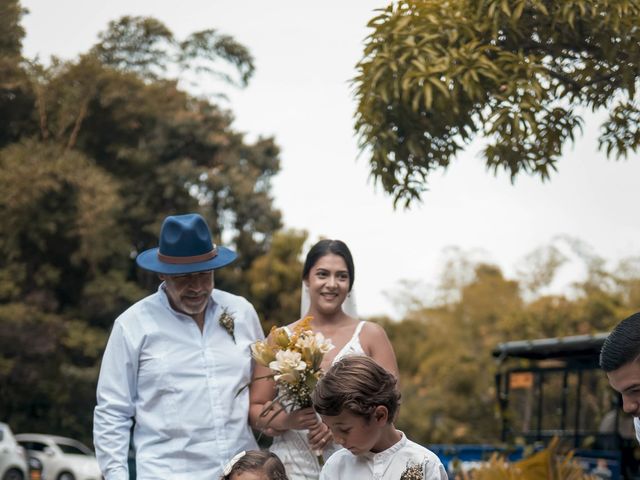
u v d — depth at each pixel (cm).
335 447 500
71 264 2855
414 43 627
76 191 2730
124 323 510
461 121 643
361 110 656
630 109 656
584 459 962
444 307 3866
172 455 499
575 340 975
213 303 521
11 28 2320
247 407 514
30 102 2761
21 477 2136
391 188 662
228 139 3152
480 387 3042
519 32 626
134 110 2889
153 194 3002
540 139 659
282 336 480
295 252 3009
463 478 880
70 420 2759
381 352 520
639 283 3073
